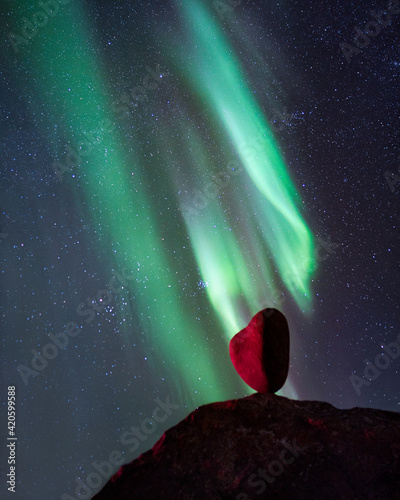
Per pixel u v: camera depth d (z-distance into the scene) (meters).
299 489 0.73
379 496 0.73
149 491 0.74
